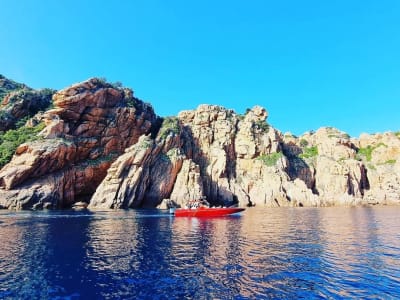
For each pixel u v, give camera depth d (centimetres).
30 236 3133
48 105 10362
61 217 5303
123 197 8525
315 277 1733
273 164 11981
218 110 13212
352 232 3538
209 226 4122
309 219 5281
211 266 1955
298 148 14912
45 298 1432
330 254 2311
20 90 10125
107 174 8800
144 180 9288
